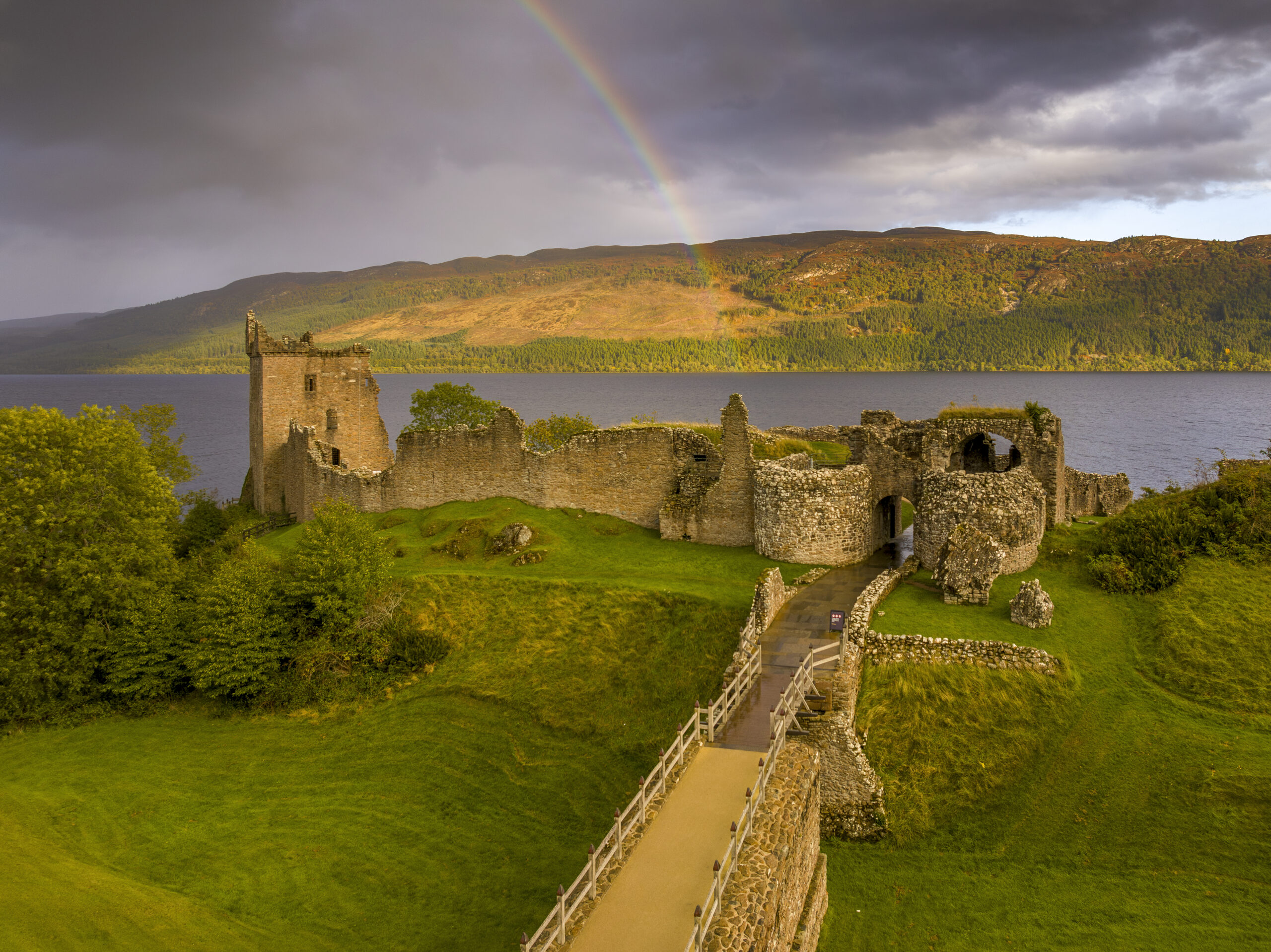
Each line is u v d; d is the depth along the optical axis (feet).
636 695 117.29
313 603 139.74
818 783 80.79
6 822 105.81
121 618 140.87
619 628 129.29
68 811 108.47
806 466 162.40
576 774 107.04
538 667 126.62
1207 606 108.06
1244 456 361.92
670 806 68.74
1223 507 124.88
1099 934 74.38
